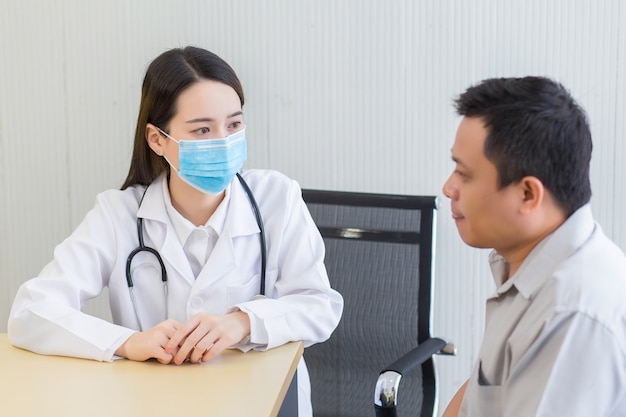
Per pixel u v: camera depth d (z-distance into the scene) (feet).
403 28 8.16
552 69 8.00
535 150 3.72
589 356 3.52
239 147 5.97
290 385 5.34
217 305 5.87
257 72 8.47
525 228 3.85
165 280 5.87
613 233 8.13
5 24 8.77
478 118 3.85
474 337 8.50
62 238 9.11
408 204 7.01
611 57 7.91
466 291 8.45
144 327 5.93
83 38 8.70
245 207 6.12
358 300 7.07
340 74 8.34
